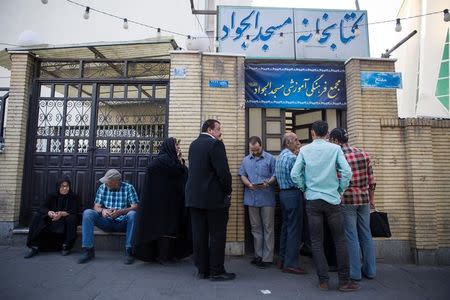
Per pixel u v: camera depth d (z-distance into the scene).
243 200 5.22
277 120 5.89
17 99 5.62
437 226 5.25
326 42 6.12
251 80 5.72
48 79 5.86
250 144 4.90
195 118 5.41
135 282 3.90
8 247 5.27
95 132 5.74
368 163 4.28
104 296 3.45
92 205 5.57
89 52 6.08
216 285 3.86
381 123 5.45
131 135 5.74
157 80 5.77
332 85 5.80
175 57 5.52
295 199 4.39
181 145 5.36
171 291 3.64
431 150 5.32
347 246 3.83
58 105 5.83
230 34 6.10
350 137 5.61
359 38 6.16
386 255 5.20
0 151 5.48
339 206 3.77
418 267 4.92
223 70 5.57
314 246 3.80
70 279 3.95
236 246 5.18
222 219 4.05
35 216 4.89
